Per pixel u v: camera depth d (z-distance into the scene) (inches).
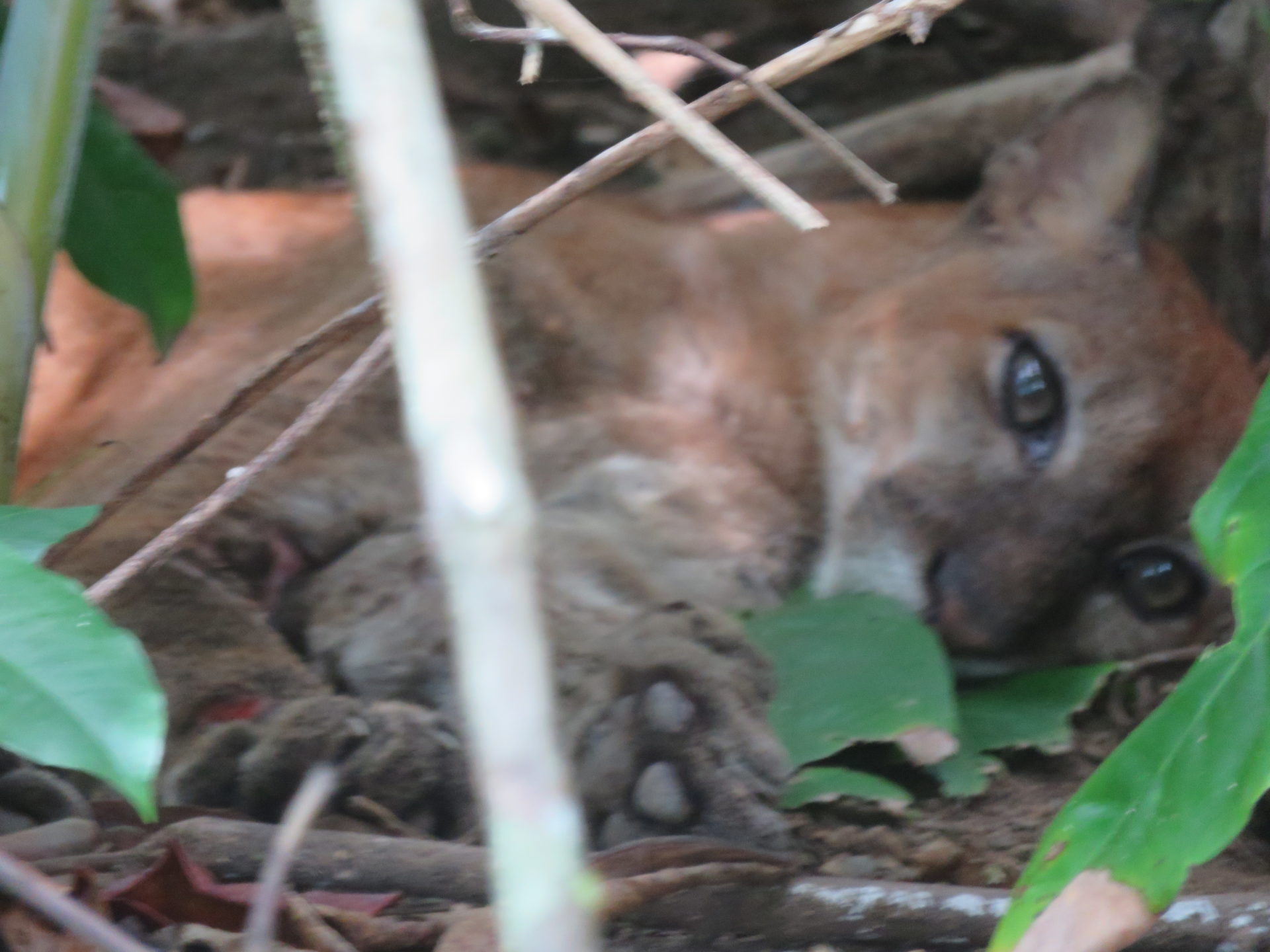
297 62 299.6
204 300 287.3
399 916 278.8
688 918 278.8
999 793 283.1
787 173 295.3
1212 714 273.4
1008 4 298.8
